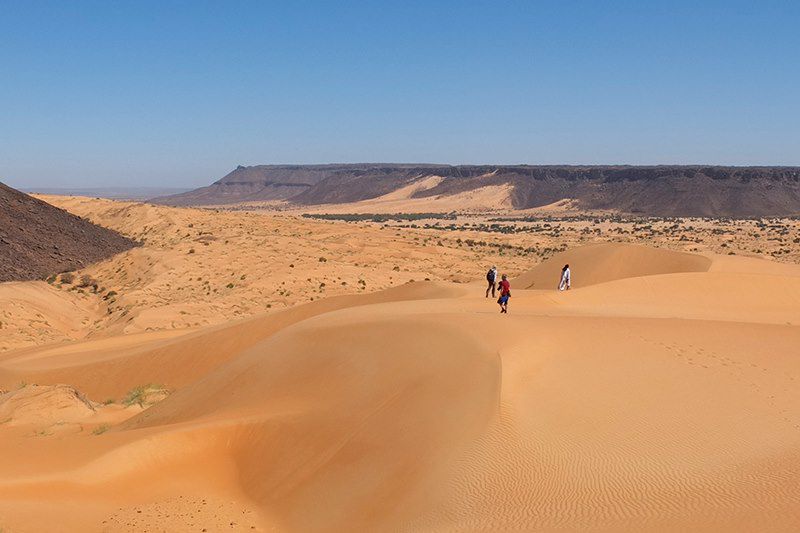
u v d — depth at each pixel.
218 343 43.94
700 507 12.32
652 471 14.27
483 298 39.28
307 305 51.09
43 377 43.66
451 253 120.75
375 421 19.64
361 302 52.78
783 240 155.38
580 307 37.66
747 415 17.66
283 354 29.14
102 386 41.31
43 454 19.50
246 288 80.00
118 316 70.12
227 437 21.36
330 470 18.20
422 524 13.40
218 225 128.75
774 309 41.66
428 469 15.79
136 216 133.50
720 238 168.00
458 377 20.55
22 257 87.88
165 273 86.19
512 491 13.77
